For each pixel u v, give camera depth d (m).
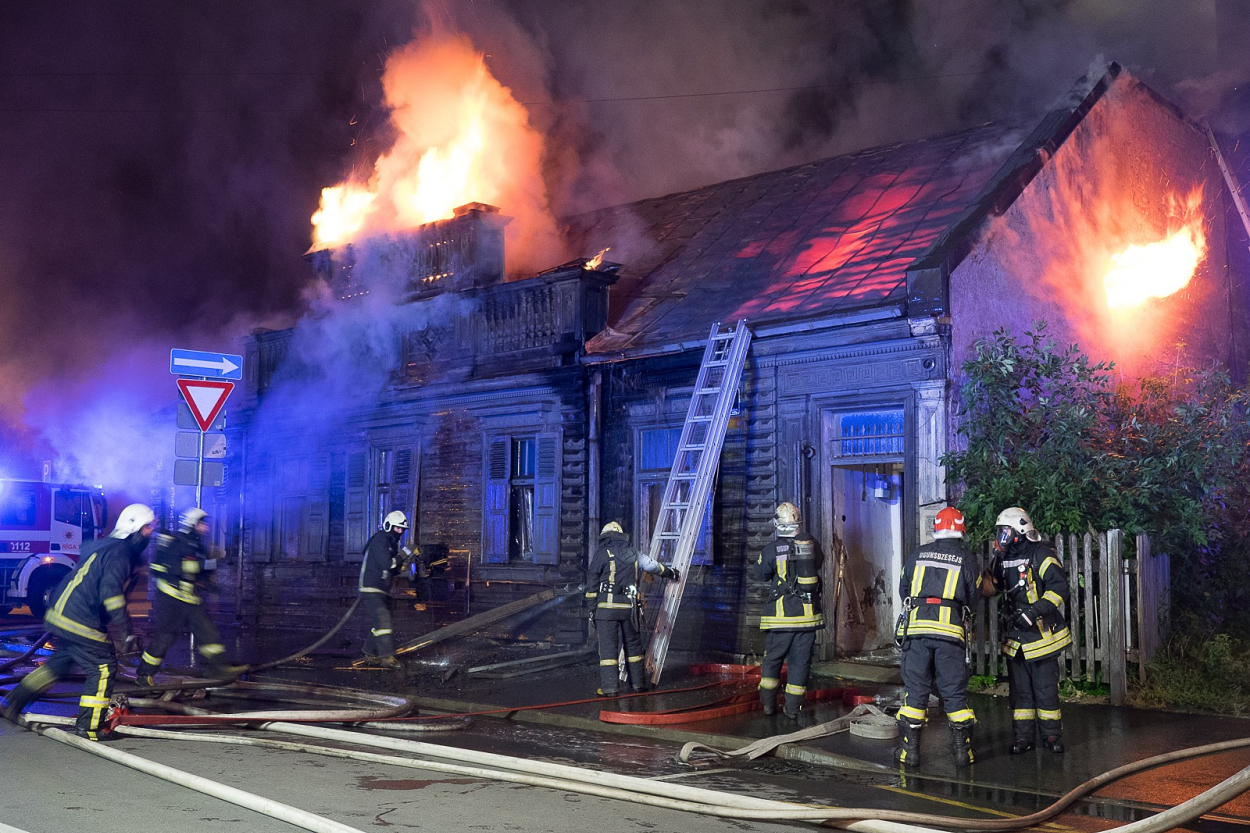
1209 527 11.20
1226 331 16.50
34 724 8.16
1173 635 9.95
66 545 20.94
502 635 14.95
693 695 9.88
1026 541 7.47
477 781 6.49
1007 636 7.48
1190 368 13.95
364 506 17.55
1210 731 8.02
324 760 7.12
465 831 5.27
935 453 10.88
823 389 11.95
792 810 5.45
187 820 5.43
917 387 11.09
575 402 14.43
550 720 8.94
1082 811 5.86
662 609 10.77
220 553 11.62
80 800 5.88
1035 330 12.12
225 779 6.44
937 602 7.09
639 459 13.77
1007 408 10.56
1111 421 11.21
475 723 8.88
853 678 10.98
